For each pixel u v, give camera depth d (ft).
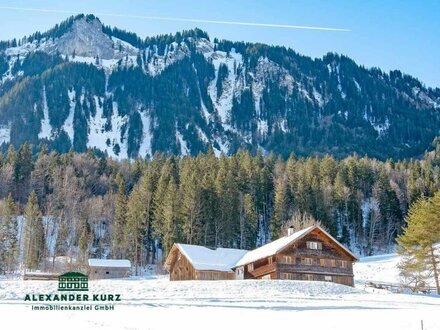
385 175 442.50
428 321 91.50
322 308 118.73
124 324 87.66
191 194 337.72
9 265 308.81
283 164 503.20
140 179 474.08
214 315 102.17
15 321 87.40
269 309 114.32
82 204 431.43
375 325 89.51
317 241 223.71
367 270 268.62
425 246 205.36
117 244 358.23
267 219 414.41
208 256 240.94
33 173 456.45
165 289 157.99
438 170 488.44
